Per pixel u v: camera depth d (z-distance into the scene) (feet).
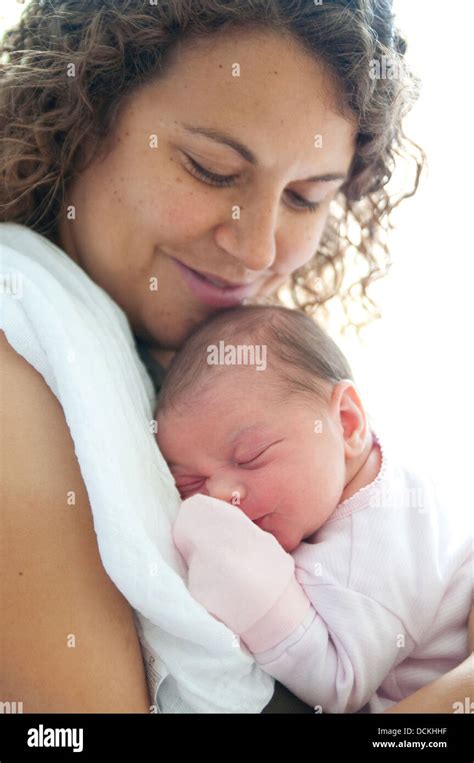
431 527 3.17
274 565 2.86
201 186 3.20
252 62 3.05
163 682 2.62
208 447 3.24
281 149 3.14
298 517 3.15
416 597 3.00
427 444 5.73
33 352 2.67
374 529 3.10
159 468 2.98
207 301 3.53
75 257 3.51
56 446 2.56
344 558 3.02
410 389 6.52
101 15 3.18
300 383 3.33
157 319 3.58
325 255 4.71
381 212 4.47
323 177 3.39
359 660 2.81
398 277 7.07
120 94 3.18
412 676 3.03
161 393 3.46
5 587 2.31
